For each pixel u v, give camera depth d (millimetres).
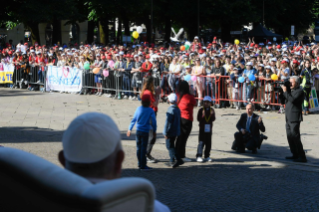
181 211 5371
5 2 26484
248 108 9477
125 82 17141
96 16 30734
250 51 19703
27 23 30469
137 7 29859
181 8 32750
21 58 20391
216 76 15383
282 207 5582
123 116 13898
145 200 1180
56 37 32688
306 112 14453
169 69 16312
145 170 7535
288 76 14359
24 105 15898
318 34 42750
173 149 7855
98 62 17938
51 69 19281
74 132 1295
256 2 36906
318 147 9914
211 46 21859
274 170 7699
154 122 7578
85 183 1105
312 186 6625
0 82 21172
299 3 40969
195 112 14711
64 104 16125
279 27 42375
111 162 1335
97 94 18094
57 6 27594
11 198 1181
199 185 6625
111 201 1065
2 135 10430
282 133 11578
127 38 35906
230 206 5598
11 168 1166
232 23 35031
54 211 1107
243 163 8305
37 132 11078
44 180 1116
